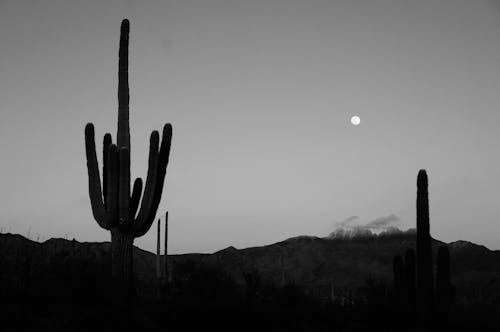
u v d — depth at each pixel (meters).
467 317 21.33
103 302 17.59
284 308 21.72
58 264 21.50
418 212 19.53
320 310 22.38
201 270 23.70
